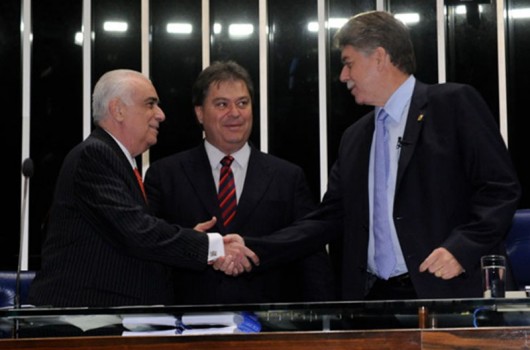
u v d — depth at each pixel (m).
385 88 3.34
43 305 3.18
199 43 5.34
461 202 3.19
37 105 5.23
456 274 2.92
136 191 3.36
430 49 5.24
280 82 5.30
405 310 2.07
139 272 3.27
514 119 5.13
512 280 3.19
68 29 5.30
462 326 2.08
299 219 3.70
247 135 3.98
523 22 5.17
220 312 2.06
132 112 3.53
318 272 3.88
